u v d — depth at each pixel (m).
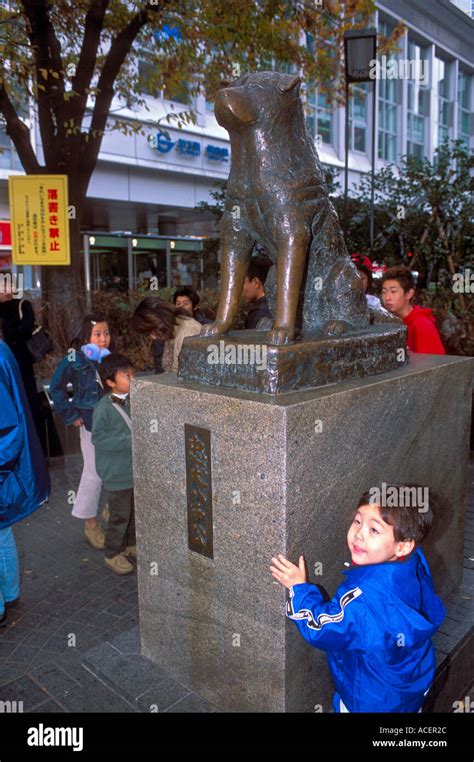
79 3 6.21
